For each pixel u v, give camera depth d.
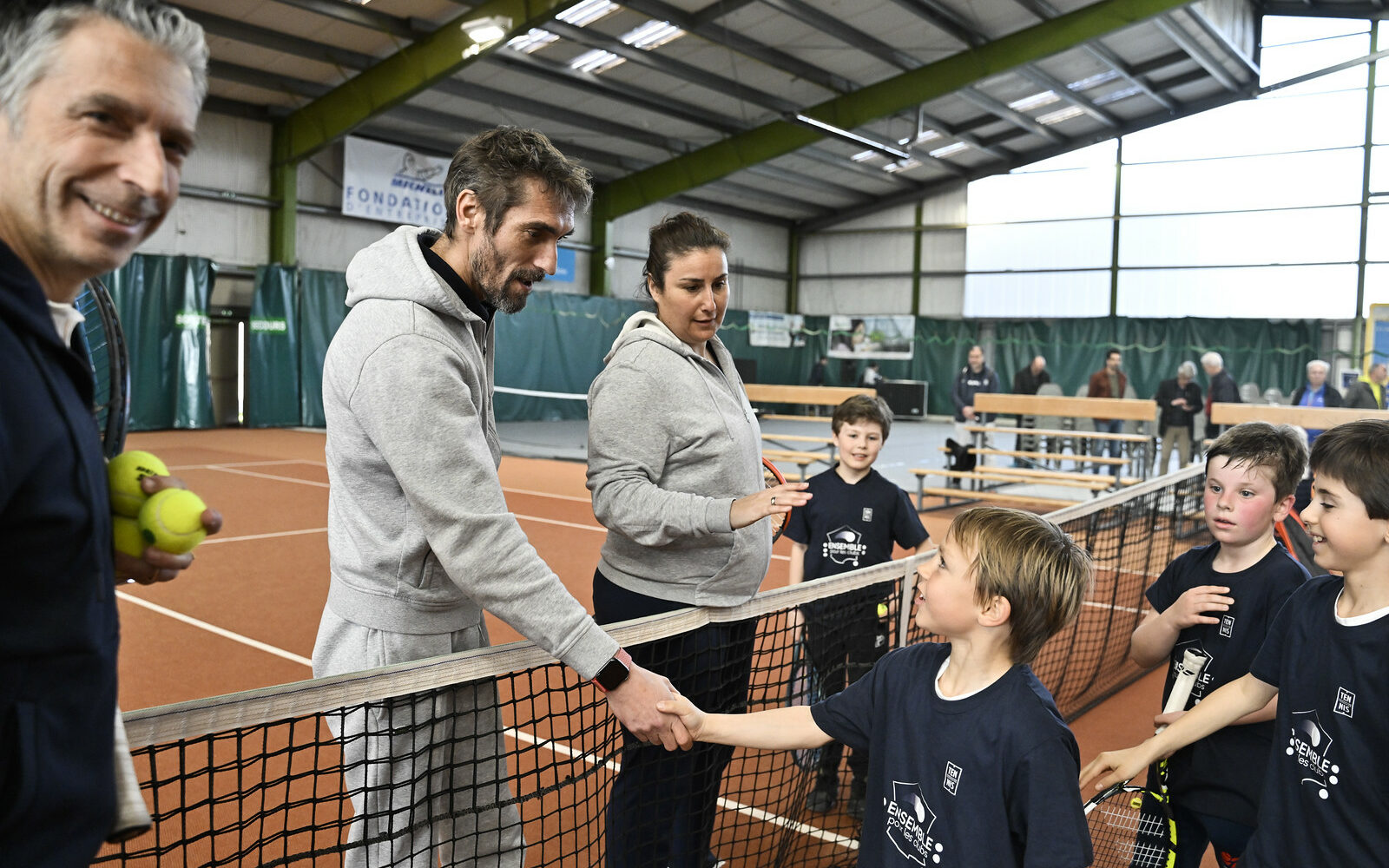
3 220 0.87
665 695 1.67
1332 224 20.08
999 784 1.45
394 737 1.74
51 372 0.84
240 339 16.56
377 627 1.70
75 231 0.87
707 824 2.26
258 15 13.34
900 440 18.23
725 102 18.17
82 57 0.82
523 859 1.91
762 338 25.55
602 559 2.25
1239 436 2.10
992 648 1.53
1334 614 1.61
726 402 2.21
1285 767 1.66
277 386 16.64
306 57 14.39
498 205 1.67
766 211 26.23
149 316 15.09
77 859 0.88
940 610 1.54
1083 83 19.41
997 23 15.45
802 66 16.45
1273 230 20.73
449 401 1.61
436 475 1.57
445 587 1.73
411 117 17.02
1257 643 2.07
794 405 25.62
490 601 1.58
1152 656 2.28
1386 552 1.53
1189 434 11.46
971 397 12.43
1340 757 1.56
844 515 3.46
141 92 0.85
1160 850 2.06
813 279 27.28
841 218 26.30
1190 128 21.53
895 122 20.12
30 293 0.83
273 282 16.41
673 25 14.38
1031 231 23.80
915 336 25.31
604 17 14.38
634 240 23.05
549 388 20.66
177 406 15.46
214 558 6.68
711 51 15.89
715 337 2.37
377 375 1.59
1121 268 22.62
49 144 0.84
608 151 20.20
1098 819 2.08
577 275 21.56
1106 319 22.61
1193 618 2.10
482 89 16.61
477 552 1.57
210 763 1.34
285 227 16.77
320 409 17.19
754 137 19.27
